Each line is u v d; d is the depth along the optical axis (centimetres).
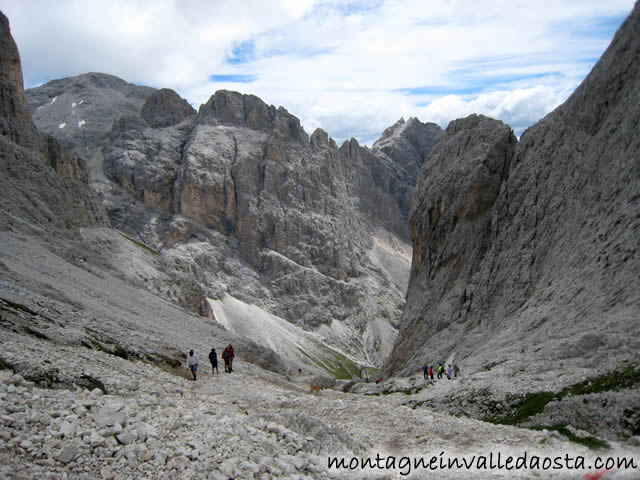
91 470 1267
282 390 3309
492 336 5941
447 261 8581
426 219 9375
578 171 6100
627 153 5144
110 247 13200
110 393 2086
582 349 3619
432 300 8512
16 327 2853
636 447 1984
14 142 11131
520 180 7475
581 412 2420
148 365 3259
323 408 2734
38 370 2002
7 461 1189
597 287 4381
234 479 1363
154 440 1452
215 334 7131
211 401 2594
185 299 14200
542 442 2117
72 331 3195
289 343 19950
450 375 4459
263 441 1664
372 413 2658
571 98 6862
